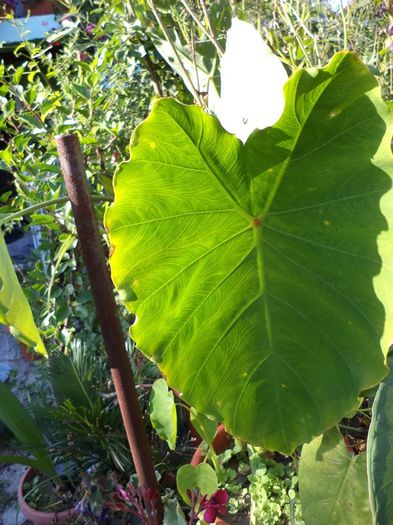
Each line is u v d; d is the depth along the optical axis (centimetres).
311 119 51
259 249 60
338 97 50
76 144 61
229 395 64
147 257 56
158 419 76
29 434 123
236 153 53
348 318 59
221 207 56
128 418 74
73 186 62
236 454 97
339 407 62
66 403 111
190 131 50
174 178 53
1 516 144
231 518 85
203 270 59
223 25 112
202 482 73
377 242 56
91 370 119
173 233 56
